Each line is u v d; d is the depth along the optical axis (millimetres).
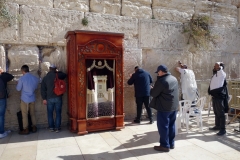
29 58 5258
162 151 3854
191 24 6949
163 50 6656
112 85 5059
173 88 3756
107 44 4871
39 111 5367
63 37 5520
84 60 4719
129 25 6176
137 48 6297
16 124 5180
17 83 5164
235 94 6207
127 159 3543
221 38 7566
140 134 4824
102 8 5930
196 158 3568
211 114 6754
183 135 4746
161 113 3826
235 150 3895
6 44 5117
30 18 5207
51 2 5422
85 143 4277
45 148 4027
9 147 4082
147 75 5688
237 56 7977
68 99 5262
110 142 4328
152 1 6551
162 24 6574
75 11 5605
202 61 7305
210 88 4938
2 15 4852
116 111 5094
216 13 7520
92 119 4875
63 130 5164
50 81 4918
